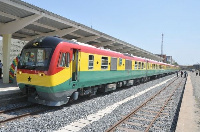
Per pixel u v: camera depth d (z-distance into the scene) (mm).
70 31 14570
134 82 20953
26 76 8906
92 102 11086
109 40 20297
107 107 10328
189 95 13789
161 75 39562
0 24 12680
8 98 9586
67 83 9172
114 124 7438
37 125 6836
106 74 13141
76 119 7938
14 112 8281
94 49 11531
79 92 10969
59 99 8992
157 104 11930
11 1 9242
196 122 7297
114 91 15922
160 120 8516
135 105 11203
